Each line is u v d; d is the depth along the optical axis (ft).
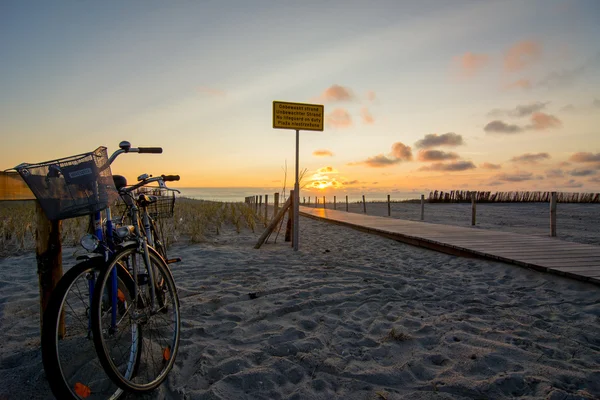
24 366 8.61
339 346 10.57
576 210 78.28
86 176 6.92
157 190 11.29
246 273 19.54
